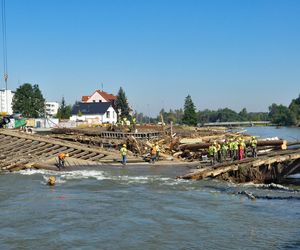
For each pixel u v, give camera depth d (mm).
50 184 30609
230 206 23688
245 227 19594
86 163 40625
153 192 27781
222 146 37750
